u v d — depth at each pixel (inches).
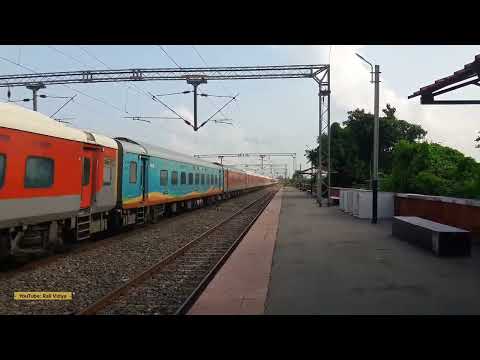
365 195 824.3
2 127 348.5
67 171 447.2
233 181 1850.4
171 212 970.1
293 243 505.7
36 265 390.3
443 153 920.3
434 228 438.3
